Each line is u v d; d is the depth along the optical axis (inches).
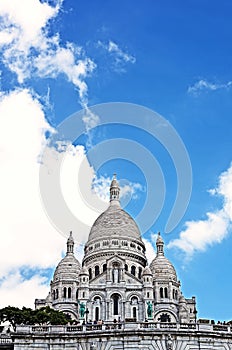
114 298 6505.9
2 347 2792.8
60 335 2763.3
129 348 2691.9
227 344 2787.9
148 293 6481.3
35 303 6806.1
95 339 2738.7
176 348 2709.2
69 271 6953.7
